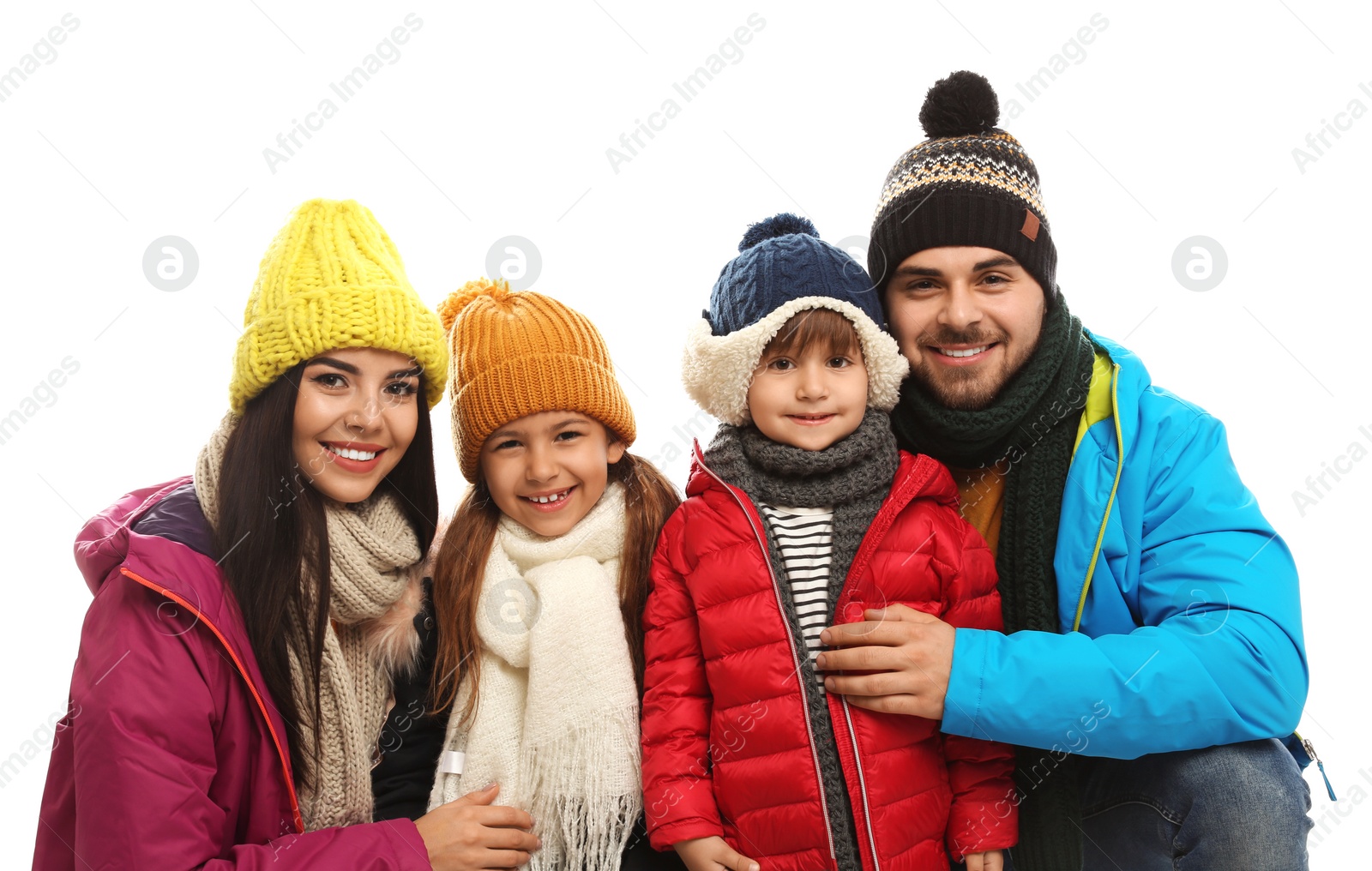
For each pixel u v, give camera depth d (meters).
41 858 1.37
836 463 1.52
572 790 1.47
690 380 1.62
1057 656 1.37
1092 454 1.55
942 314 1.56
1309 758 1.52
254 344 1.42
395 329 1.43
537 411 1.54
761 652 1.44
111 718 1.28
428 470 1.59
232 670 1.38
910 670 1.37
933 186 1.57
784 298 1.53
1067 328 1.60
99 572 1.42
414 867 1.32
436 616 1.59
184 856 1.27
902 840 1.40
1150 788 1.46
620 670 1.53
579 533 1.60
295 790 1.44
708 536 1.52
